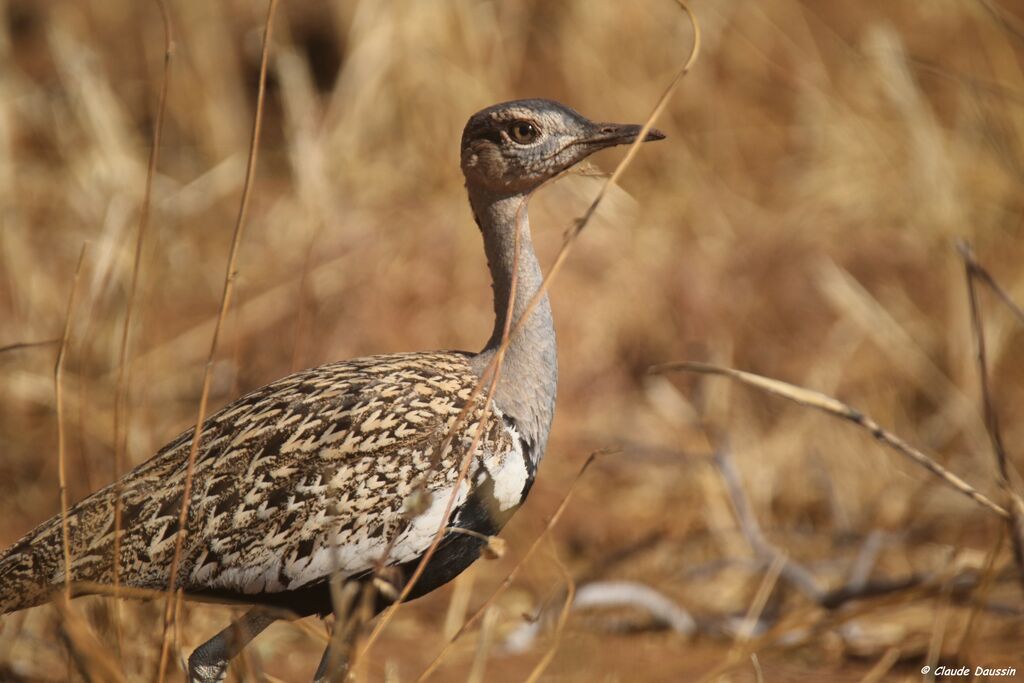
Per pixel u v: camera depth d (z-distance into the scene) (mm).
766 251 14672
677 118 16516
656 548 11234
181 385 12914
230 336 13336
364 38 16062
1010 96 14344
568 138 7809
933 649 8656
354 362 7824
